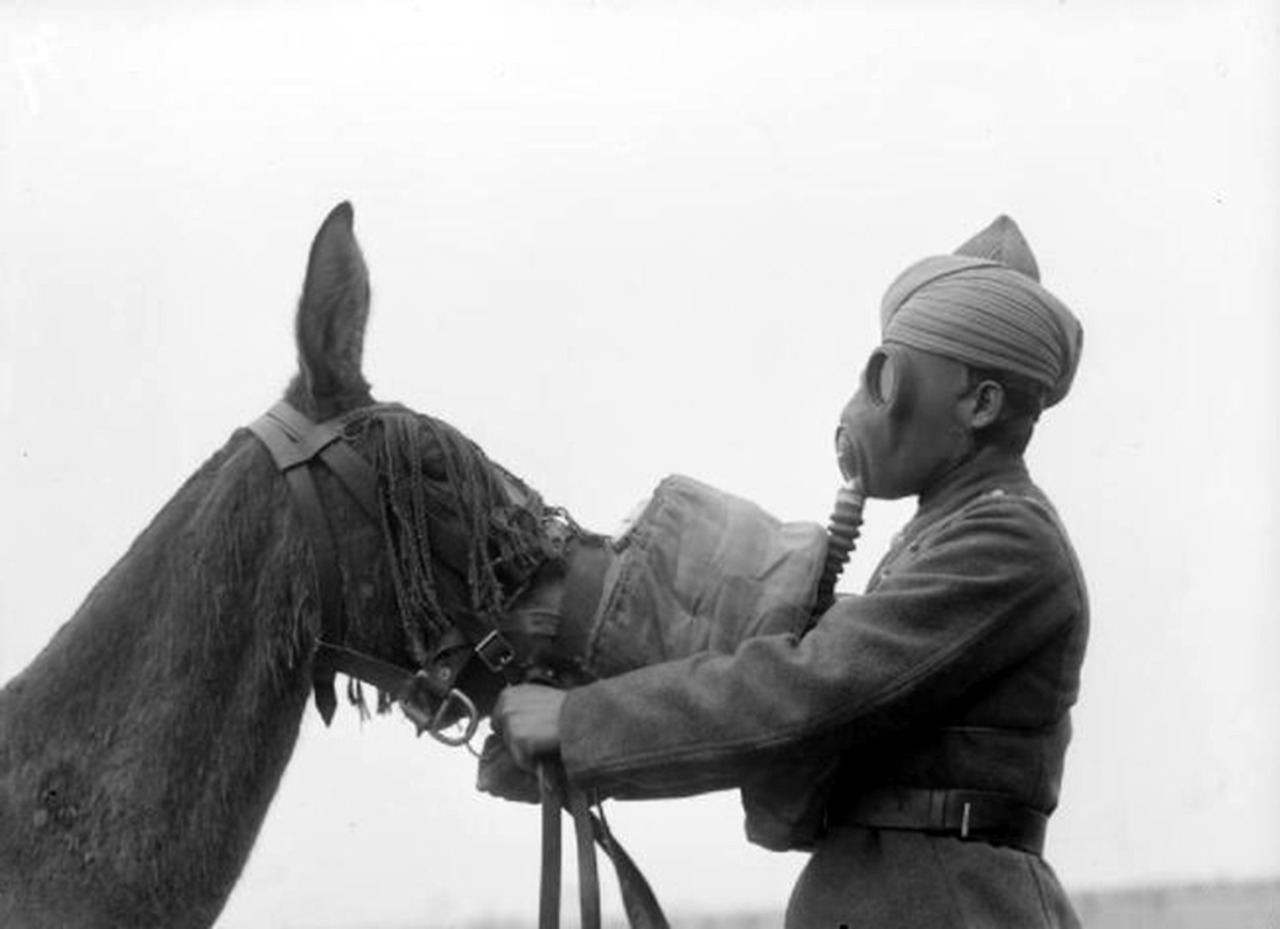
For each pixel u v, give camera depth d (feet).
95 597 13.48
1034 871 13.21
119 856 13.08
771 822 13.35
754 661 12.96
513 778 13.70
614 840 13.58
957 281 13.50
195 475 13.61
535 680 13.42
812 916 13.30
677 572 13.37
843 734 12.95
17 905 13.03
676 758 12.96
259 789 13.34
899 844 13.16
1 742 13.26
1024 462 13.73
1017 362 13.39
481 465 13.48
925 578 13.05
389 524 13.38
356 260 13.51
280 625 13.33
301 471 13.39
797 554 13.38
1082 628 13.33
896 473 13.53
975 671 13.02
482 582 13.30
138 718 13.20
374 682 13.48
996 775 13.12
